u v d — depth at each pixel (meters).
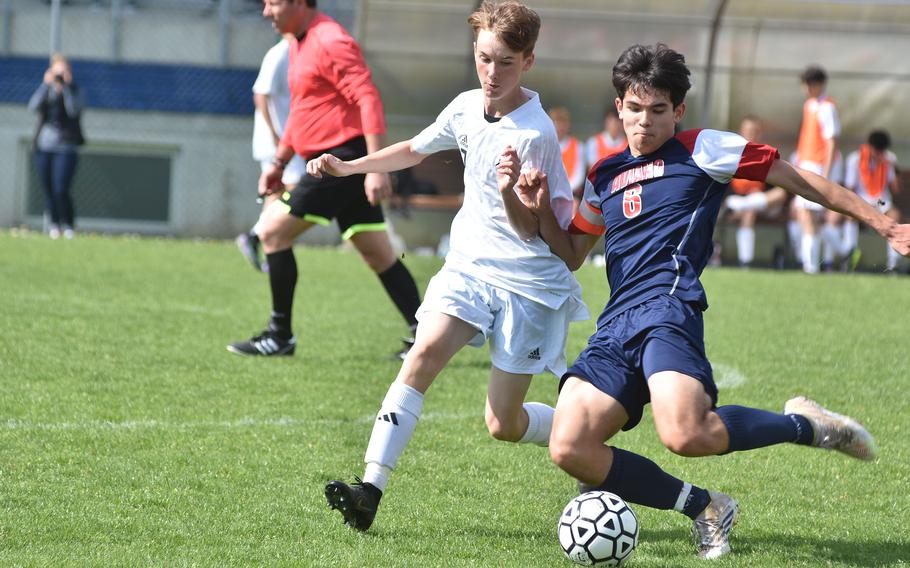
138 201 63.62
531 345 15.86
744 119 57.94
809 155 51.34
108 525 15.14
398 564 13.95
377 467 15.21
